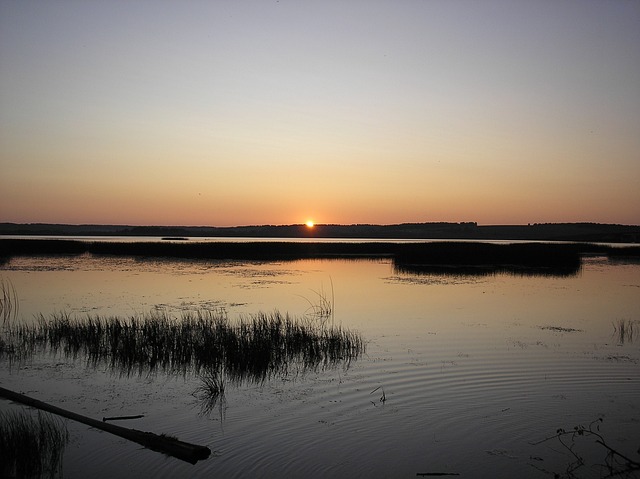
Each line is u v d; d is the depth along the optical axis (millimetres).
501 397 12555
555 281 37469
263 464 9234
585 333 19438
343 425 10914
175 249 67500
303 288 32594
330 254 67562
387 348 17156
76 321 20000
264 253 66625
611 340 18234
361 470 9062
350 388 13266
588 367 14938
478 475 8914
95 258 56656
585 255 68500
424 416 11391
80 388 13250
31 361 15617
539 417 11320
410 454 9648
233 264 51188
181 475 8836
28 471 8914
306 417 11344
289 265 50719
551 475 8883
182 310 24141
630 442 10133
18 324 20719
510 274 42625
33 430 9930
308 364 15414
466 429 10727
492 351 16719
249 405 12086
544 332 19609
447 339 18422
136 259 55906
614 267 50188
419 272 44125
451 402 12227
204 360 15539
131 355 15797
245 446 9938
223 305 25719
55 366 15117
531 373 14383
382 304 26344
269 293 30047
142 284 33938
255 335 17078
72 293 29484
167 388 13281
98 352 16516
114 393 12891
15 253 62062
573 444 10031
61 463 9188
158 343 16750
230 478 8758
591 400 12344
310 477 8828
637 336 18828
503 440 10234
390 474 8930
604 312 24094
